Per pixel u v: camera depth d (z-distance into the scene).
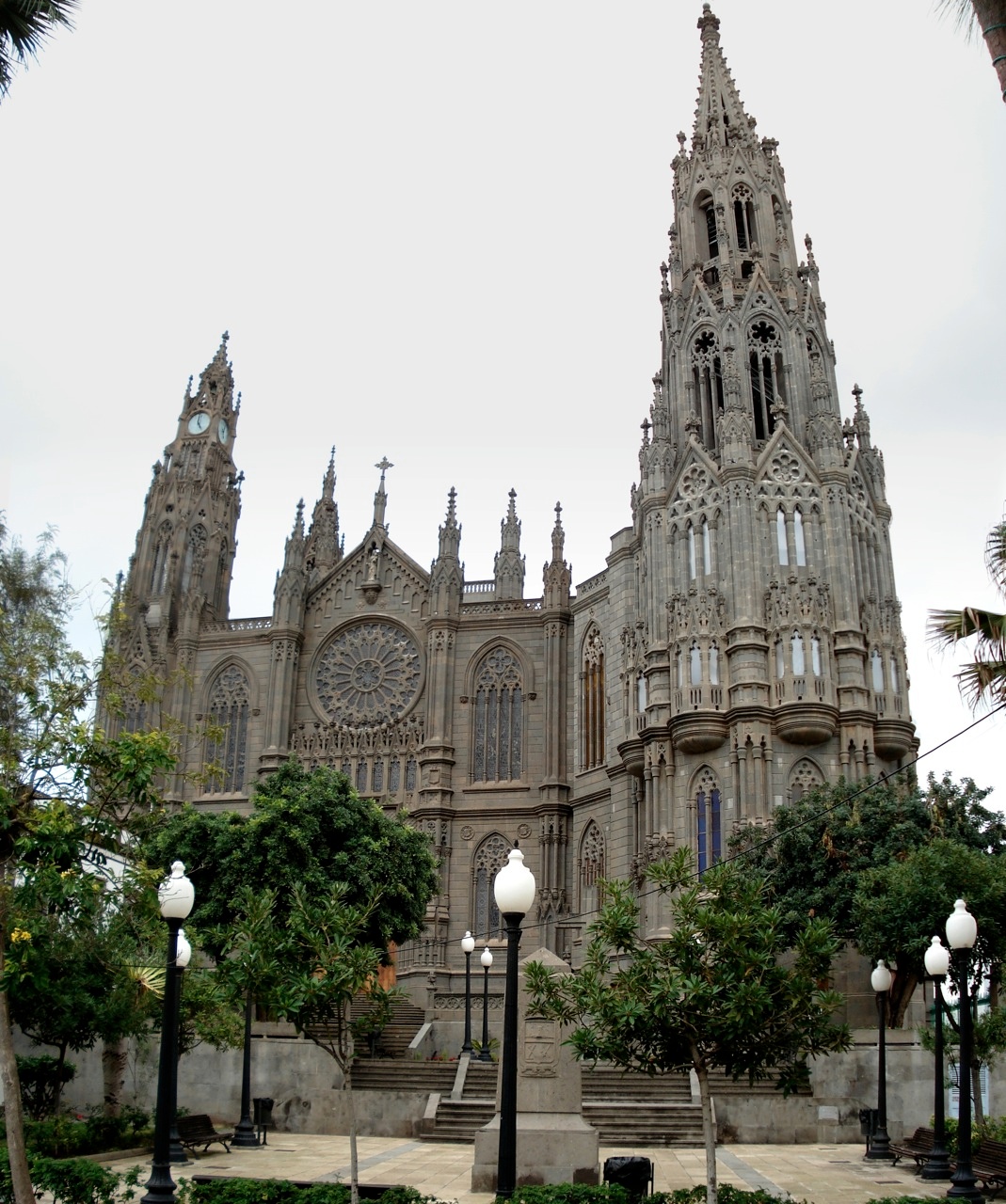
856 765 58.75
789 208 78.38
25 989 25.69
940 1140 30.22
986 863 39.16
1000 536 26.42
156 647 85.38
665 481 67.44
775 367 70.81
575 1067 29.58
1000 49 20.02
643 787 64.00
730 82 81.56
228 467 99.25
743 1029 19.77
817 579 62.00
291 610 83.38
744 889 21.91
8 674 25.80
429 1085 47.03
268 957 22.83
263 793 54.88
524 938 71.81
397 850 55.53
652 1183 27.52
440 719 78.00
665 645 63.12
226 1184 22.11
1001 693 26.47
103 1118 35.78
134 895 24.42
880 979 36.06
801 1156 36.00
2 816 22.62
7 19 24.92
